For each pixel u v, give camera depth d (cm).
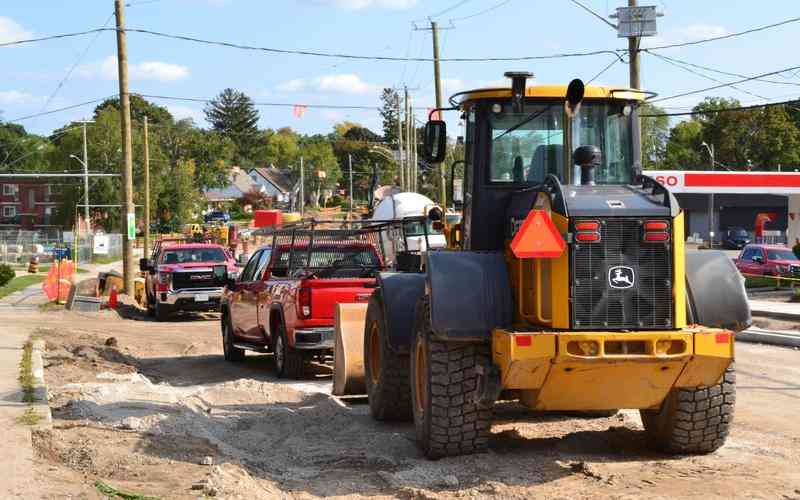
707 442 861
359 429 1030
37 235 8025
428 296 856
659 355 778
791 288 3503
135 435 952
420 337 892
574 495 729
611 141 934
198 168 12700
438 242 3155
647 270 792
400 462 857
